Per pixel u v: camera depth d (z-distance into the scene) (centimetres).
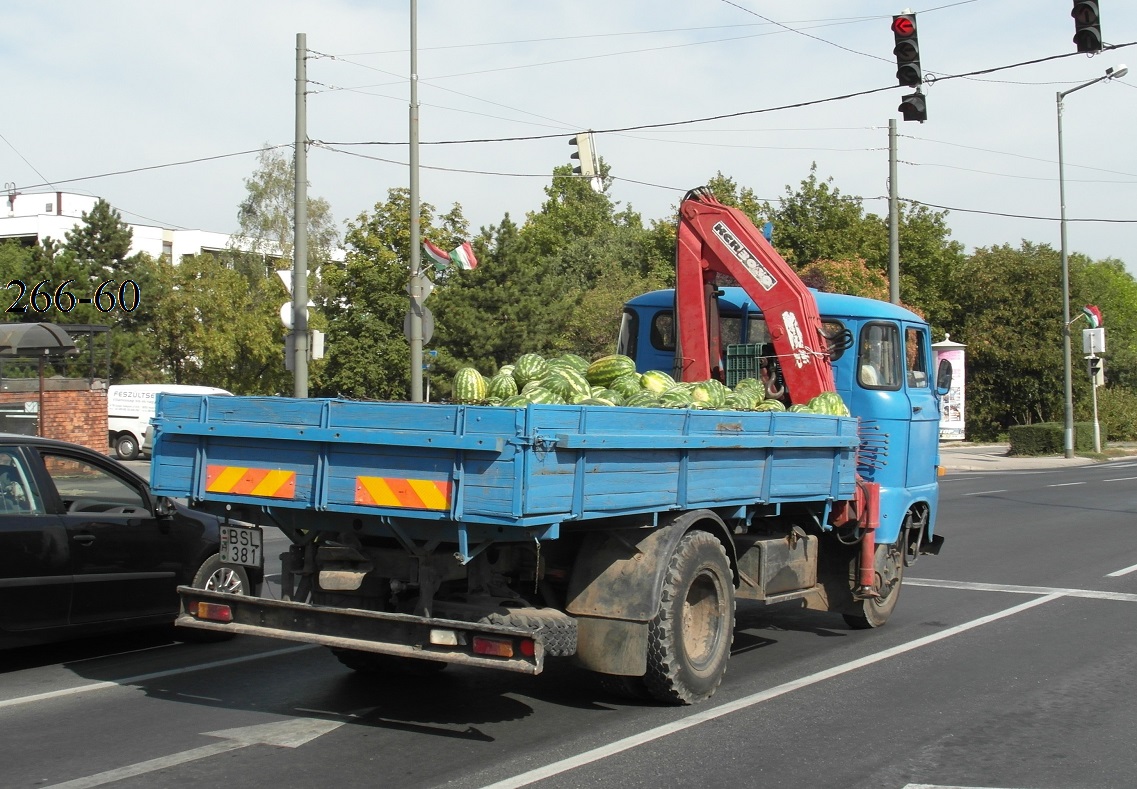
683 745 614
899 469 990
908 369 1027
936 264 5706
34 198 7231
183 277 4506
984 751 616
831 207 5284
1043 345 5034
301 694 724
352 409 589
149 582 826
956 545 1592
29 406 2562
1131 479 3028
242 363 4591
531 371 778
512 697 720
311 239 5494
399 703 702
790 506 828
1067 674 809
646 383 830
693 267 982
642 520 648
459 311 3781
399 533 582
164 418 661
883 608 989
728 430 700
